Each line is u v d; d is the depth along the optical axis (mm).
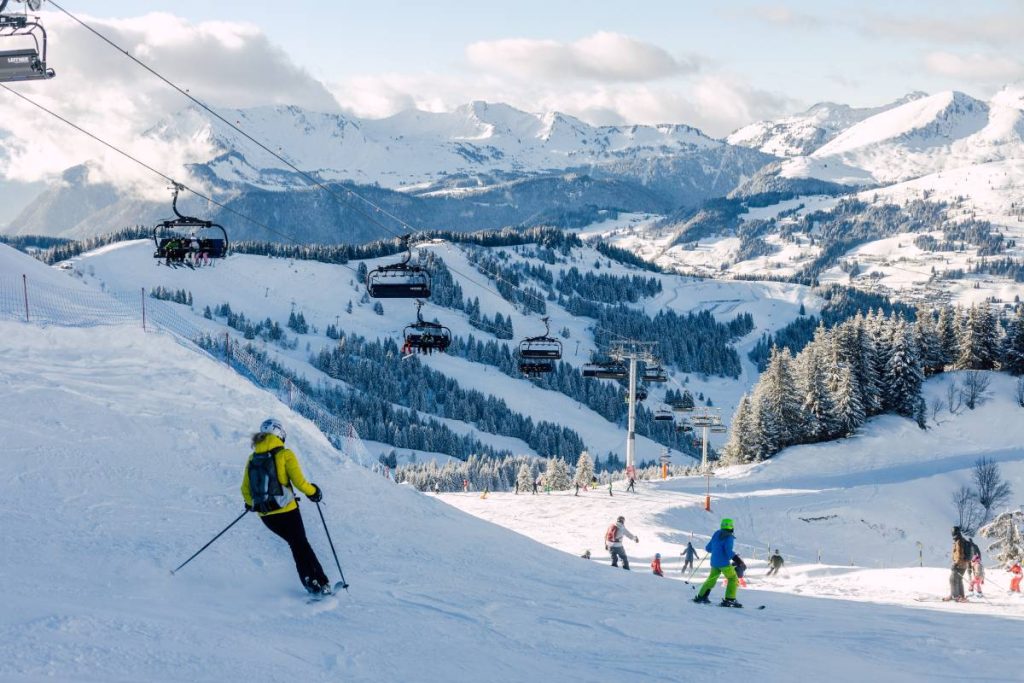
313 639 8367
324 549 12875
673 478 88938
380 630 9102
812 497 74938
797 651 10328
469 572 13312
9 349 18312
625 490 74625
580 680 8109
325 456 18062
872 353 105938
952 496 81688
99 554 10109
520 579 13539
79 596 8602
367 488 17000
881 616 14555
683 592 15453
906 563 66312
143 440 14758
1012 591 24594
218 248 29328
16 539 10016
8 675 6078
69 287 39375
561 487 115750
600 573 15797
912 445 99000
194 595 9500
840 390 100750
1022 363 114562
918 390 105250
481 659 8477
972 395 108188
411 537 14703
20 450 12883
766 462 95625
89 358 19203
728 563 14250
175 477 13617
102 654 6812
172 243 29000
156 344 20906
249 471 10047
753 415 100938
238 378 21750
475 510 61062
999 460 90688
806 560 60844
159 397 17516
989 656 10664
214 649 7434
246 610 9156
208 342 86875
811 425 100125
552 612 11383
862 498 76250
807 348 104000
